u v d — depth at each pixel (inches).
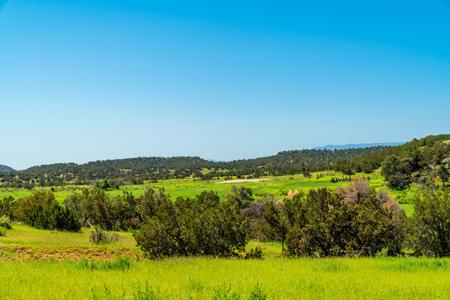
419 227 1022.4
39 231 1750.7
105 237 1419.8
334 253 1075.3
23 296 404.8
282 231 1385.3
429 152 5246.1
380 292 440.8
